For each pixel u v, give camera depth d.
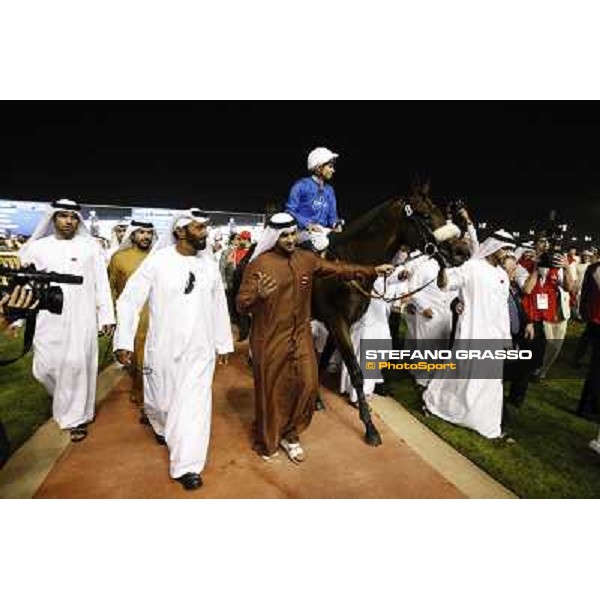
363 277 3.89
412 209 4.04
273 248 3.62
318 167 4.57
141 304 3.43
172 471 3.32
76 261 3.98
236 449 3.90
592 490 3.54
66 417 3.95
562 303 5.92
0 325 2.60
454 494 3.37
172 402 3.37
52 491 3.27
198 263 3.50
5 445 2.63
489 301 4.32
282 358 3.54
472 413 4.37
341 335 4.25
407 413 4.79
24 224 12.80
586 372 6.70
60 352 3.88
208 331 3.46
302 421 3.69
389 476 3.56
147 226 5.04
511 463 3.89
